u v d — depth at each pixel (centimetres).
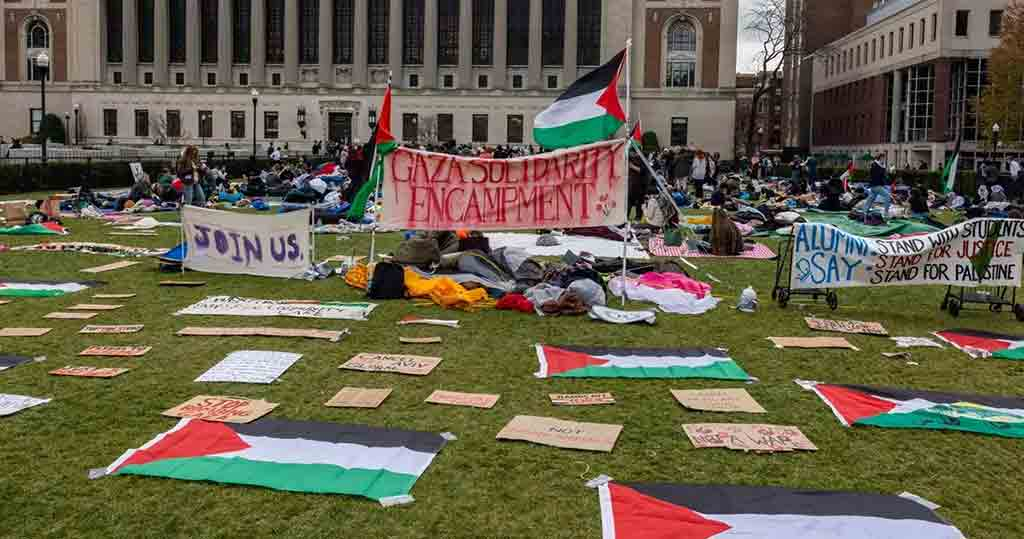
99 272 1650
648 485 672
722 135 8712
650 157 5081
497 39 8812
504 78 8875
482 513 630
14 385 917
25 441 760
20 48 9125
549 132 1452
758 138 11138
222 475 684
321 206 2616
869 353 1119
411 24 9012
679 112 8731
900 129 7450
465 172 1450
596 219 1434
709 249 2052
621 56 1421
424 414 845
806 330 1241
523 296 1359
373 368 995
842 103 8956
